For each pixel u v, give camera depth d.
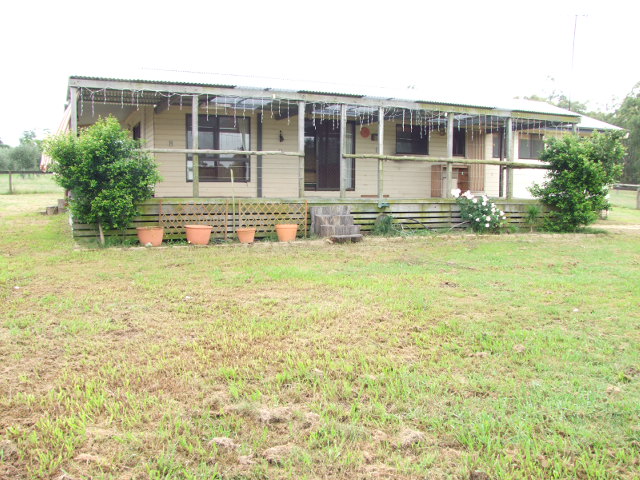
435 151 16.64
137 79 10.45
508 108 14.20
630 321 5.36
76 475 2.69
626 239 12.77
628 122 37.16
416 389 3.69
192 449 2.89
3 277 7.17
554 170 14.66
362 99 12.52
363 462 2.81
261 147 14.19
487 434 3.10
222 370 3.97
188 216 11.05
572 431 3.13
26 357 4.29
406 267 8.41
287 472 2.72
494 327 5.15
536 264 8.88
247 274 7.60
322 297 6.32
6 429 3.11
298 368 4.05
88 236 10.55
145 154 10.37
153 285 6.83
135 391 3.65
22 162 38.59
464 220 13.56
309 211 12.27
